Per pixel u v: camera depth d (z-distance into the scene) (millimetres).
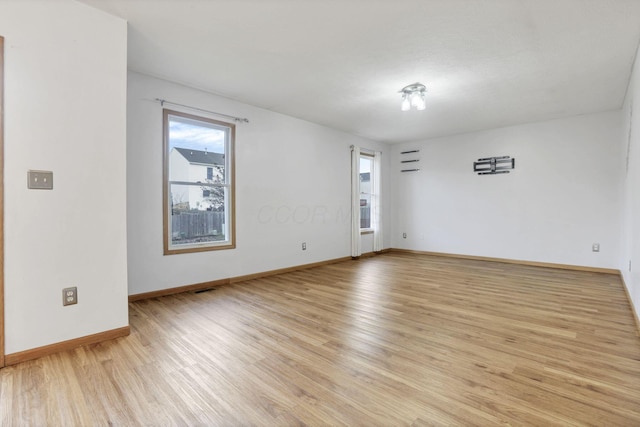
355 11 2295
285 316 2865
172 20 2424
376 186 6762
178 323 2686
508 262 5609
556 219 5133
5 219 1931
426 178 6672
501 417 1462
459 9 2264
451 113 4785
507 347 2211
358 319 2781
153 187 3480
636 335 2414
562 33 2564
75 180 2182
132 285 3336
